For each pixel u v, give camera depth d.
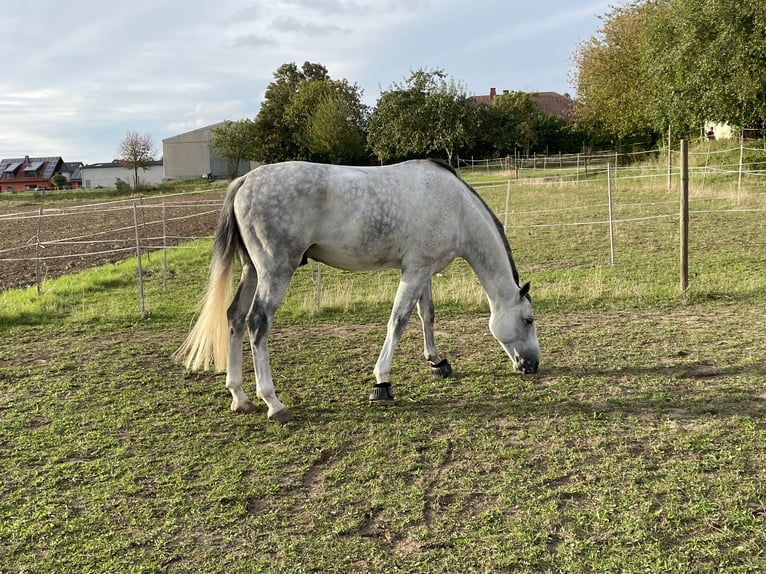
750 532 2.88
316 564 2.79
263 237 4.40
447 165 5.01
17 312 8.16
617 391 4.83
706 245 11.21
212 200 30.77
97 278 10.79
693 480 3.36
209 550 2.93
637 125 31.81
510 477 3.51
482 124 43.06
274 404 4.52
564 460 3.69
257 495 3.43
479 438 4.07
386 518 3.16
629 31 30.41
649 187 21.52
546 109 70.56
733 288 7.97
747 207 15.28
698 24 19.30
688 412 4.34
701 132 26.91
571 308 7.74
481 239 5.07
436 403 4.77
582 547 2.82
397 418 4.48
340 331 7.20
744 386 4.73
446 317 7.70
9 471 3.77
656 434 3.98
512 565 2.73
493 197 22.83
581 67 34.38
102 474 3.71
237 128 60.25
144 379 5.53
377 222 4.55
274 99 62.47
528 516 3.10
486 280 5.22
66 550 2.95
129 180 75.62
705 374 5.09
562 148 52.88
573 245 12.52
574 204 19.05
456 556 2.81
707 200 17.20
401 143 39.38
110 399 5.03
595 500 3.22
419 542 2.94
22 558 2.88
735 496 3.17
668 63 20.92
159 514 3.26
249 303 4.80
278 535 3.03
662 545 2.81
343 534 3.03
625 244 12.12
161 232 19.00
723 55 18.38
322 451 3.97
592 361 5.64
